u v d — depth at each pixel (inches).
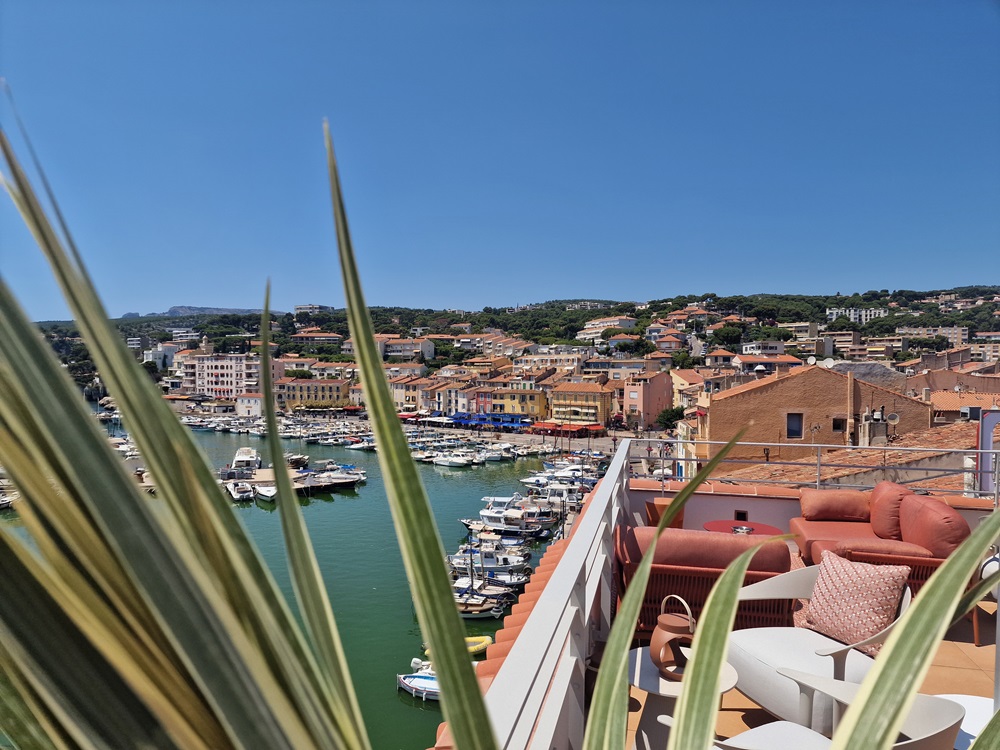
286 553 20.0
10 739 16.4
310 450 3887.8
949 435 715.4
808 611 150.5
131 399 16.0
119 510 14.6
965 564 30.7
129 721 16.1
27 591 15.6
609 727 31.2
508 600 1560.0
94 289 15.1
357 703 20.5
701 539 173.6
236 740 15.9
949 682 164.6
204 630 15.5
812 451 1144.2
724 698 155.5
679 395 4062.5
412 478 21.4
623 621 34.3
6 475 15.3
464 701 20.6
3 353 14.3
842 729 28.7
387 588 1525.6
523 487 2965.1
